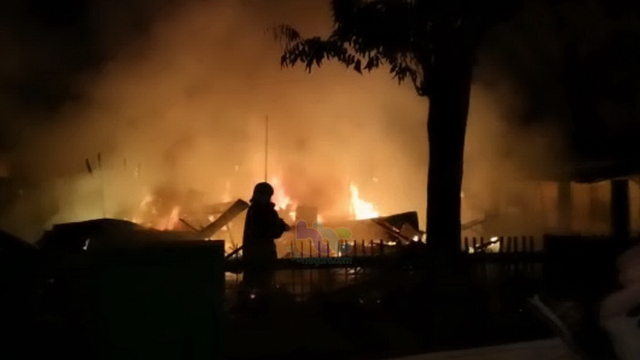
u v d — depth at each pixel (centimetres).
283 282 963
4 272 636
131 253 628
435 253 947
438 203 966
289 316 923
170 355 631
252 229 1006
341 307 937
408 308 934
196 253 641
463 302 930
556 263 945
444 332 909
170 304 633
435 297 930
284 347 872
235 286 932
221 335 645
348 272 967
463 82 965
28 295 638
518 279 949
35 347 634
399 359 814
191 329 636
